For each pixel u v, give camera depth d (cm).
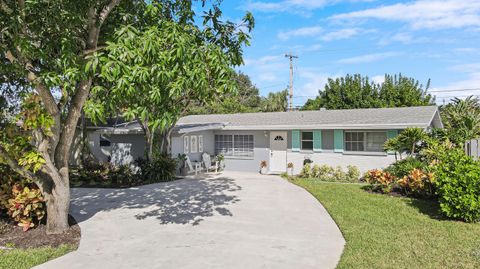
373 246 655
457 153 969
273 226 822
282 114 2148
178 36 577
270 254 633
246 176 1764
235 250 656
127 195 1238
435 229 763
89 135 2053
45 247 676
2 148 721
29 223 773
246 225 833
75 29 701
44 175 769
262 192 1280
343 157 1698
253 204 1070
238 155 2022
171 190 1336
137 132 1752
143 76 516
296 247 670
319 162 1766
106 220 884
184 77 561
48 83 610
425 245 659
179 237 740
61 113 829
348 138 1692
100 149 2061
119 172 1561
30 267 575
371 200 1089
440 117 1856
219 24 741
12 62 689
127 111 562
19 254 629
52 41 682
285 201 1112
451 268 551
